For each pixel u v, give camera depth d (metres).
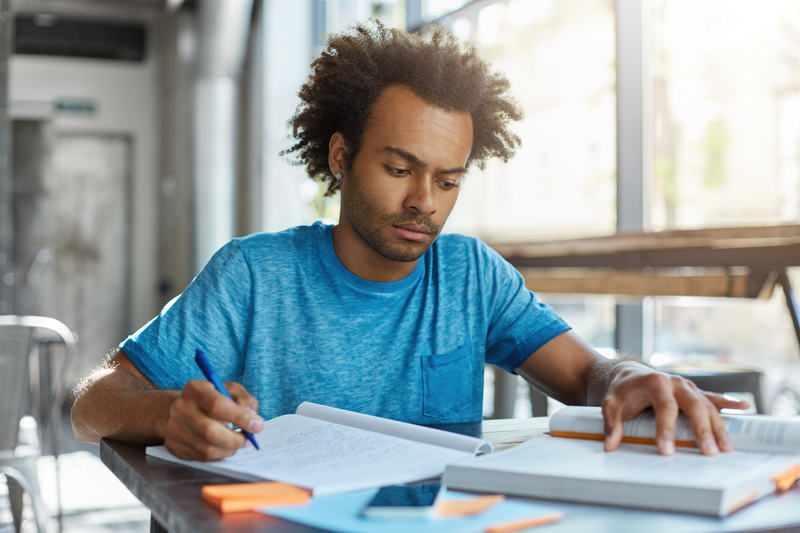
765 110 2.30
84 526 2.76
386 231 1.00
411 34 1.08
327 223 1.19
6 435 1.90
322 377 1.09
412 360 1.13
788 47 2.23
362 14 4.77
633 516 0.52
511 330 1.21
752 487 0.56
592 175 2.97
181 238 5.94
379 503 0.55
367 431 0.77
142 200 6.11
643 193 2.73
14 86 5.82
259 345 1.09
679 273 2.09
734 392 1.78
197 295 1.09
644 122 2.73
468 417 1.17
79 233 6.00
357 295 1.12
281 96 5.50
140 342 1.03
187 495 0.59
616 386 0.75
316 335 1.10
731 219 2.42
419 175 0.98
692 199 2.55
